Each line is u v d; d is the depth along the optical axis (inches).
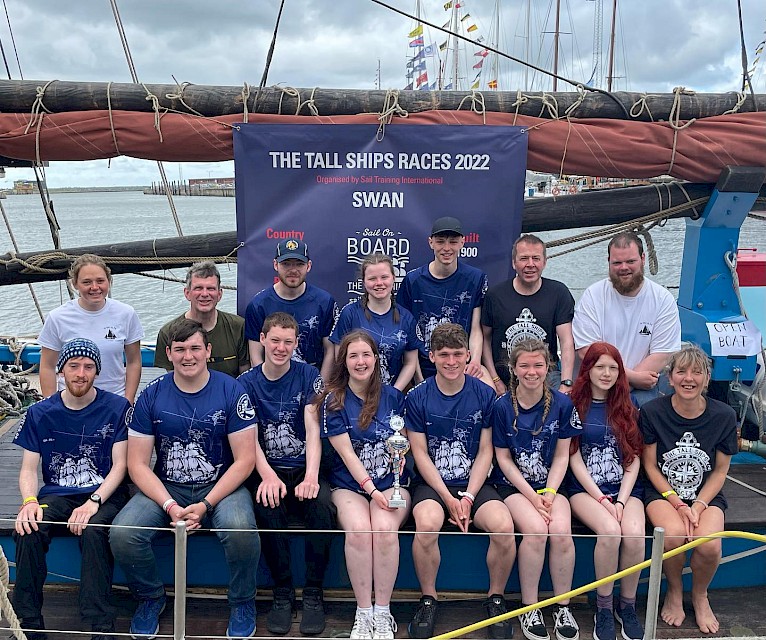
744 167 166.4
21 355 249.8
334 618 132.0
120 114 164.4
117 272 185.8
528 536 127.3
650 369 155.3
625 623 128.4
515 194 170.6
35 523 123.3
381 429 134.4
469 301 160.9
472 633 128.2
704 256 175.6
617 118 169.8
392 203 170.9
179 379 131.6
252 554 123.5
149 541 124.0
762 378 169.9
